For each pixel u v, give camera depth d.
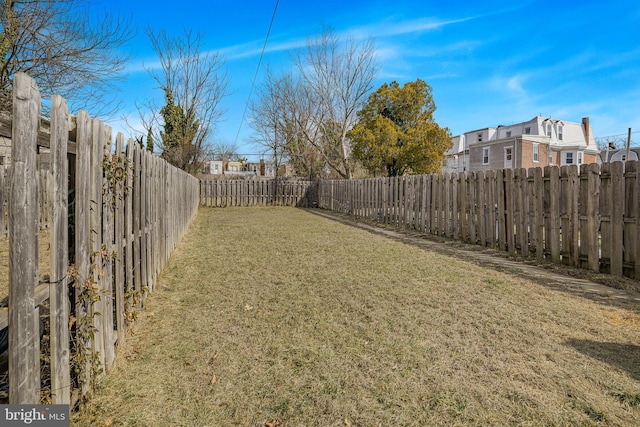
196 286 4.47
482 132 36.28
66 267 1.83
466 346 2.79
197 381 2.33
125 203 3.09
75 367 1.96
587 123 35.34
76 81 6.83
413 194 10.01
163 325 3.25
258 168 47.31
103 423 1.91
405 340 2.90
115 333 2.73
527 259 5.90
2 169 6.85
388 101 23.23
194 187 14.08
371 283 4.54
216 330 3.14
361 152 21.98
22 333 1.46
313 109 24.61
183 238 8.40
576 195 5.21
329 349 2.76
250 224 11.55
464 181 7.77
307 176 26.84
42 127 1.83
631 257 4.59
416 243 7.75
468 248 7.05
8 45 6.08
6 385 1.83
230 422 1.95
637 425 1.89
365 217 13.41
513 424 1.90
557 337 2.94
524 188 6.16
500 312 3.51
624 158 27.55
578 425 1.89
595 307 3.63
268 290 4.28
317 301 3.87
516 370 2.43
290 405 2.09
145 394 2.19
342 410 2.04
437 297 3.97
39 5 6.19
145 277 3.86
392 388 2.24
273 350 2.76
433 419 1.95
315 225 11.32
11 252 1.40
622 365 2.48
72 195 2.12
